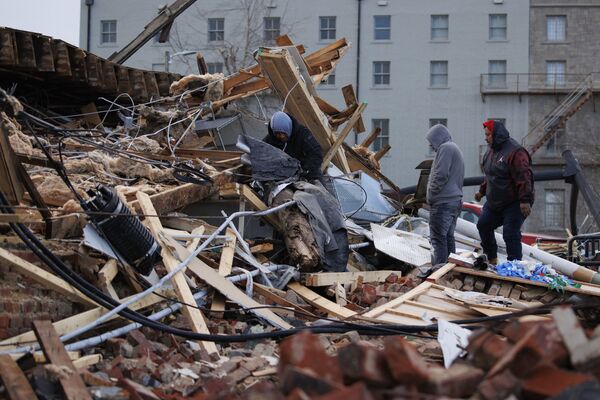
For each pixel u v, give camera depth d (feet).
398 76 137.90
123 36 140.26
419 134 137.90
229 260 30.99
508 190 35.53
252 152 35.96
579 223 134.41
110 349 22.49
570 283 32.35
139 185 35.58
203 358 22.80
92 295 23.62
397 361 14.12
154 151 41.65
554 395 13.65
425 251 39.88
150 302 26.25
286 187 35.12
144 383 20.04
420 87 138.21
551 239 61.82
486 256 34.12
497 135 35.70
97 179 35.24
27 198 29.78
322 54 50.65
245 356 23.56
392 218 46.26
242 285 30.86
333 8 137.90
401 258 38.50
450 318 28.84
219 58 135.85
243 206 36.11
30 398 16.89
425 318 28.43
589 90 136.67
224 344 25.13
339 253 34.83
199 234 31.45
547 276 32.50
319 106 48.80
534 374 14.28
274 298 30.27
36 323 19.39
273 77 45.47
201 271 28.27
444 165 35.96
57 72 46.24
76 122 48.03
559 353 14.76
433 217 36.24
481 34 138.41
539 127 137.80
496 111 138.41
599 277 37.58
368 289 32.99
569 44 138.92
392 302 30.04
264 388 14.43
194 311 25.59
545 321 16.83
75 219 28.17
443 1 138.10
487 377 14.74
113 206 25.76
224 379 20.15
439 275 32.96
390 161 137.90
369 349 14.52
